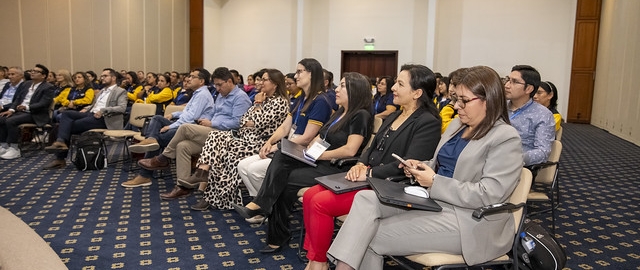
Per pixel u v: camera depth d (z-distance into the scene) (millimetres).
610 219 3555
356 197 1945
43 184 4352
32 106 5719
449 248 1824
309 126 3074
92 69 9867
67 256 2652
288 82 4922
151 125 4465
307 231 2305
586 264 2660
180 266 2557
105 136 5035
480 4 11531
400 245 1885
